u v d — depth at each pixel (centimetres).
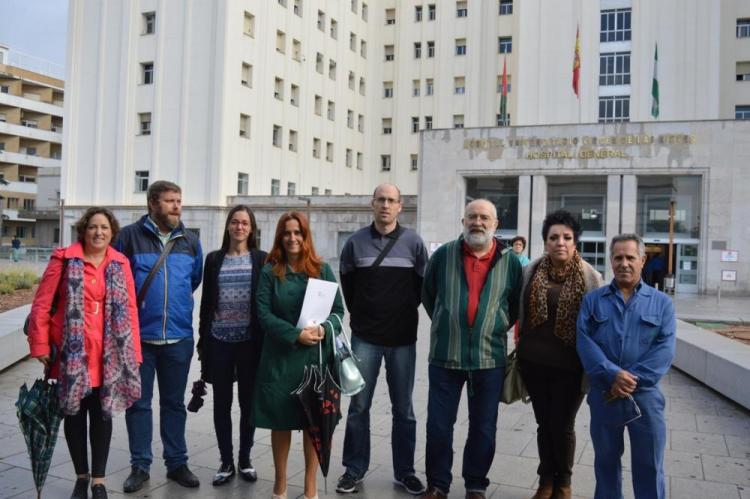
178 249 524
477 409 470
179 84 3859
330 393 444
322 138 4709
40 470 432
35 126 7075
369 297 504
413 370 512
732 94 4184
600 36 3997
